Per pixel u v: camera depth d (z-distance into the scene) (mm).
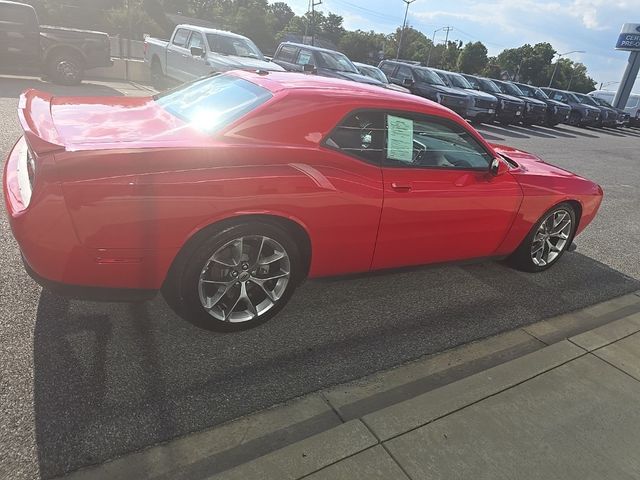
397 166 3271
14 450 2018
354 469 2084
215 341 2930
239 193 2615
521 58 124188
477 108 17578
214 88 3531
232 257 2848
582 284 4555
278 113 2898
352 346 3105
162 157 2475
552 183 4195
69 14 55906
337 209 2973
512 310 3877
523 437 2396
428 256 3668
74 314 2953
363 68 16906
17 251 3576
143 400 2396
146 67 14844
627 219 7125
